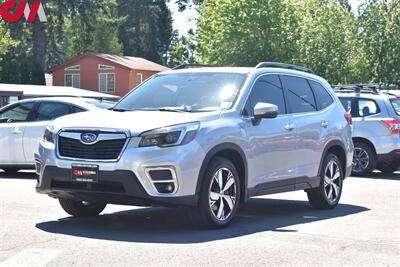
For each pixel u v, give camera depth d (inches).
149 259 250.8
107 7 2349.9
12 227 307.7
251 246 277.7
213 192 308.0
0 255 253.6
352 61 1708.9
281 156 351.9
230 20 1787.6
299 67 394.3
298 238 298.4
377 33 1668.3
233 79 345.4
